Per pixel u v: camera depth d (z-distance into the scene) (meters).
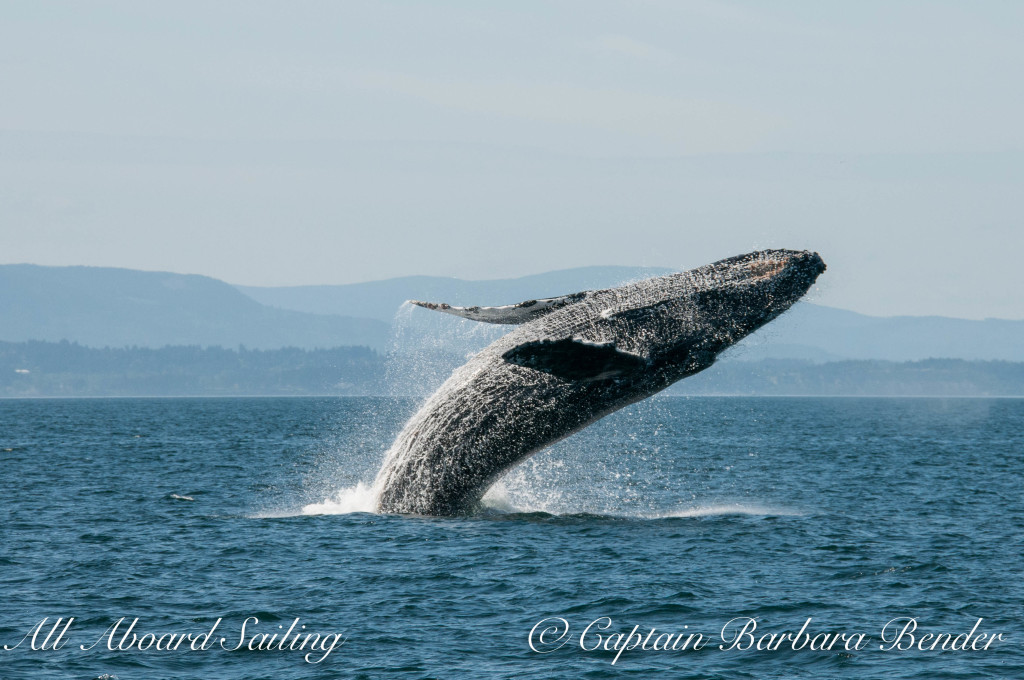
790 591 87.81
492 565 94.25
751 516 126.88
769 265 96.50
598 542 104.81
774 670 69.81
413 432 111.50
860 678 68.50
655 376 99.31
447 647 73.38
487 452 105.81
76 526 119.31
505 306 96.56
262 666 69.69
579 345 83.38
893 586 90.06
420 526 109.44
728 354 102.12
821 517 128.38
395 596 84.94
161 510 134.25
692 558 98.88
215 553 100.75
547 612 81.19
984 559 101.56
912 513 137.12
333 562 95.75
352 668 69.38
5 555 101.00
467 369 106.50
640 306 97.94
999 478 191.88
